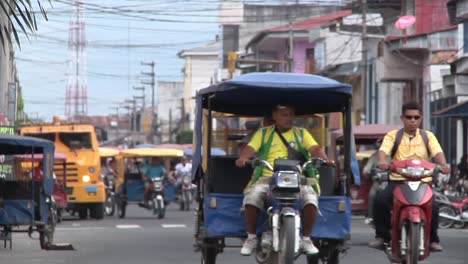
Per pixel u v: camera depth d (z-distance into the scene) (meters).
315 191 32.06
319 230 32.31
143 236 60.31
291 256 29.38
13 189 49.72
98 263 43.03
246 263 42.34
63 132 83.50
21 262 44.19
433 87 109.62
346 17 146.50
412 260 31.22
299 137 32.22
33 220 49.28
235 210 32.22
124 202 86.62
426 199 31.50
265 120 34.47
